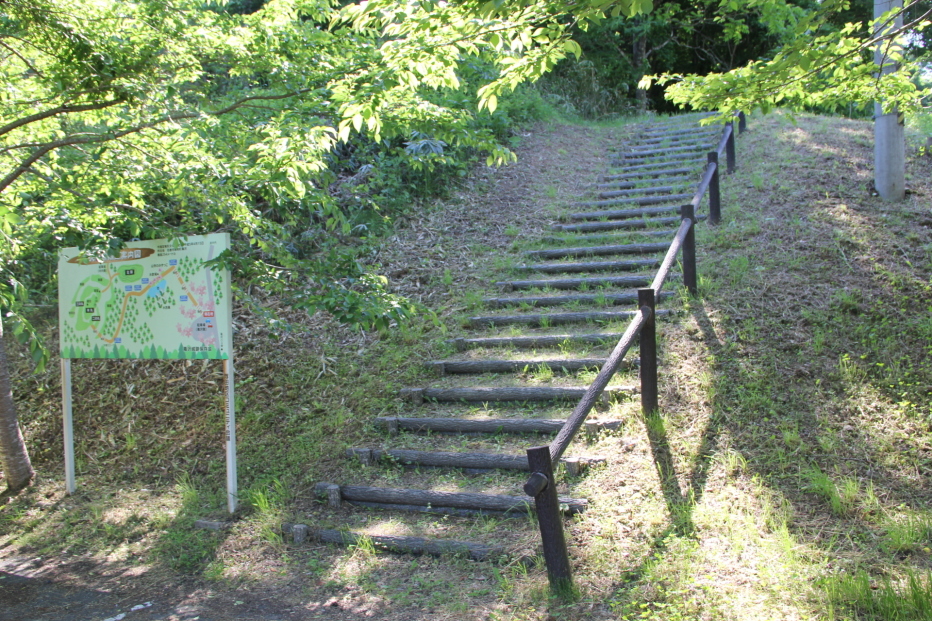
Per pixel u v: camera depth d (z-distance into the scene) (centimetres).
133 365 721
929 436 436
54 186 512
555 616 334
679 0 1702
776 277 630
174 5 456
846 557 350
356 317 442
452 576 385
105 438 635
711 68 2039
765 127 1119
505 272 780
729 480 422
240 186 539
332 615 361
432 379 603
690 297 620
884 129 753
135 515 514
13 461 574
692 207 625
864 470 418
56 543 490
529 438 502
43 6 416
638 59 1912
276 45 468
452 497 449
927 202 736
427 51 374
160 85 464
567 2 340
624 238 797
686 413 485
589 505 416
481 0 337
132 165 506
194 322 504
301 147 451
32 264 851
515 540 404
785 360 522
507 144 1184
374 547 423
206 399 652
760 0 708
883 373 498
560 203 963
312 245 853
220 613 375
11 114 492
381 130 486
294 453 546
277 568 420
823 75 464
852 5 1612
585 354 575
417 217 940
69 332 556
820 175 847
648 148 1160
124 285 533
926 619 293
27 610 395
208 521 482
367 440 539
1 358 571
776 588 330
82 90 441
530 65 383
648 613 325
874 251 645
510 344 621
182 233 516
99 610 390
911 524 362
